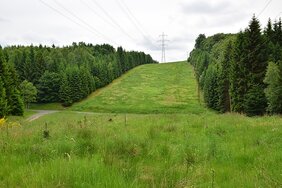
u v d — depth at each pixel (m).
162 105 99.38
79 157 7.01
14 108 83.00
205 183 5.50
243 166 7.28
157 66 195.62
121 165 6.42
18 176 5.72
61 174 5.43
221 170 6.77
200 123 16.86
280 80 42.97
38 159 7.41
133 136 10.49
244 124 16.27
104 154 7.25
